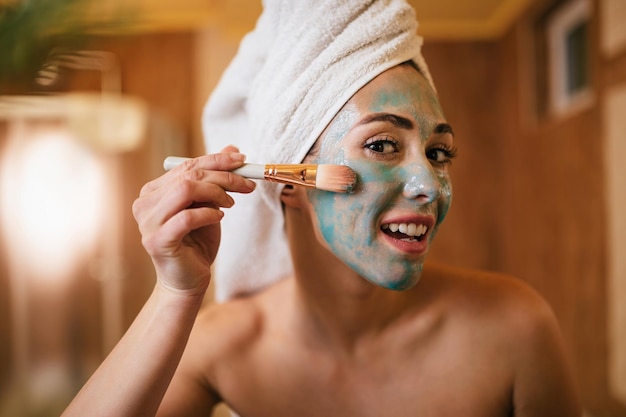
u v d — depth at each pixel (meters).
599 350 1.83
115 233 2.01
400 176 0.52
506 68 2.69
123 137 2.04
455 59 2.79
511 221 2.69
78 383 1.93
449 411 0.61
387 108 0.52
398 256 0.52
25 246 1.88
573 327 2.03
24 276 1.88
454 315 0.63
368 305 0.61
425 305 0.64
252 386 0.66
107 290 1.97
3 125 1.85
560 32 2.24
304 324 0.64
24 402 1.87
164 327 0.51
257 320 0.69
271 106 0.58
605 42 1.75
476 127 2.80
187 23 2.72
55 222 1.91
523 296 0.65
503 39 2.71
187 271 0.50
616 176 1.70
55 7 0.30
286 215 0.64
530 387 0.63
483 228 2.81
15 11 0.30
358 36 0.54
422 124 0.53
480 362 0.62
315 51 0.55
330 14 0.54
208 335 0.68
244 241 0.72
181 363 0.67
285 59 0.57
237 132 0.70
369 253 0.53
